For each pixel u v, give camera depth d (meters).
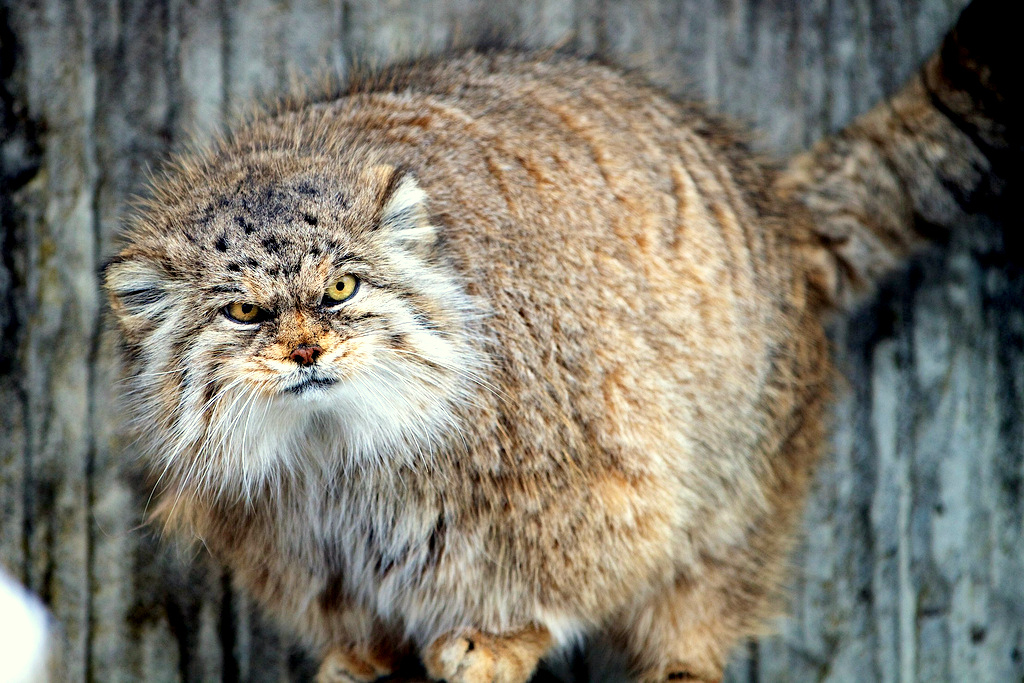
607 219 7.09
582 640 7.96
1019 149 8.84
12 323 8.80
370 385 6.38
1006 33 8.60
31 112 8.79
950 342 9.61
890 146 8.98
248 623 9.06
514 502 6.83
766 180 8.66
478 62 8.12
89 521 8.83
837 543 9.52
